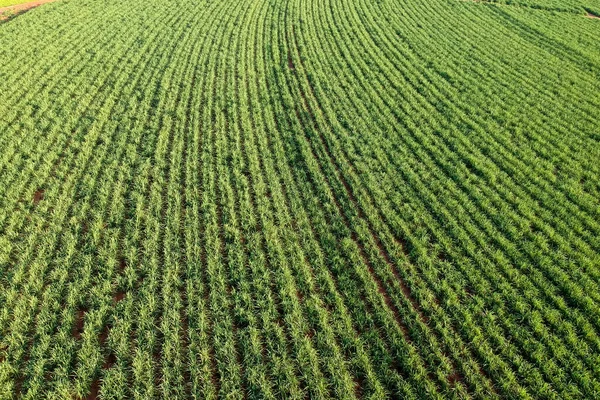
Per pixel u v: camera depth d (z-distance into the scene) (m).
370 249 14.35
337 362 10.97
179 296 12.45
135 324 11.88
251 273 13.50
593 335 11.51
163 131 19.92
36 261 13.38
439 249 14.38
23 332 11.48
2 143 18.78
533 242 14.60
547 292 12.73
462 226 15.35
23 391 10.30
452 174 17.72
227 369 10.70
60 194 16.31
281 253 13.99
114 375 10.54
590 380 10.49
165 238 14.38
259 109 22.05
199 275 13.16
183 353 11.17
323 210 16.11
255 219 15.49
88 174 17.06
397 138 20.02
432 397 10.23
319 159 18.84
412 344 11.49
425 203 16.34
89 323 11.59
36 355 10.89
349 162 18.64
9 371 10.52
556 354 11.09
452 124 21.00
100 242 14.44
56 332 11.62
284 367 10.81
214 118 21.61
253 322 11.90
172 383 10.47
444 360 11.02
